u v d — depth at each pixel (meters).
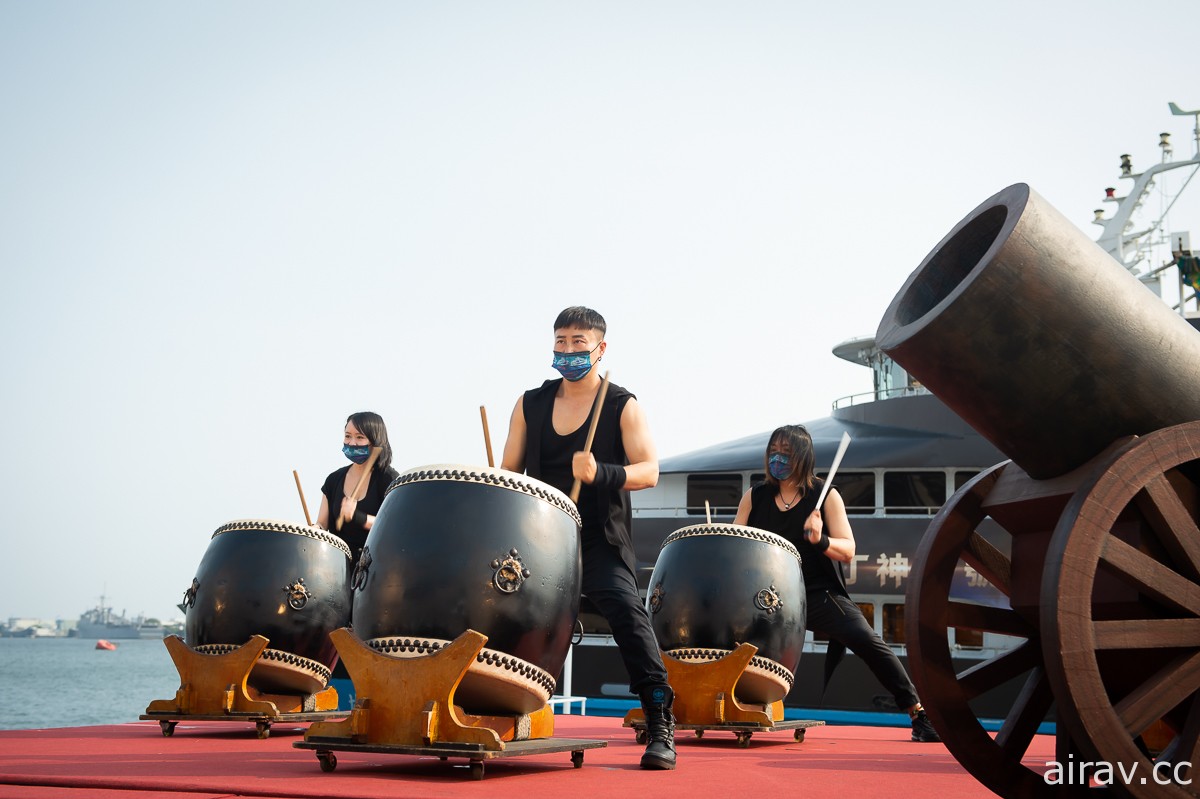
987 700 15.79
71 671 129.75
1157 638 3.10
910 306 3.60
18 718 48.25
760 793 3.66
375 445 7.59
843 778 4.29
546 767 4.41
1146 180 20.95
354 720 3.98
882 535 16.44
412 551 4.07
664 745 4.56
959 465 16.77
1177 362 3.31
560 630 4.27
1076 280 3.22
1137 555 3.13
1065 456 3.42
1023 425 3.37
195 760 4.44
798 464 7.38
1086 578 3.07
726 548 6.59
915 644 3.69
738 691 6.51
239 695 6.02
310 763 4.37
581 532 4.83
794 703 16.47
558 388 5.14
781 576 6.60
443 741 3.89
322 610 6.36
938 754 5.79
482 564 4.05
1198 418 3.34
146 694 78.06
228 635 6.17
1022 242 3.19
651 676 4.66
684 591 6.52
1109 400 3.31
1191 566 3.20
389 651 4.04
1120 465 3.15
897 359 3.43
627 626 4.73
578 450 4.96
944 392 3.41
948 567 3.75
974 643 15.93
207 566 6.31
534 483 4.28
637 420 5.02
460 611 4.02
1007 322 3.21
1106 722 3.01
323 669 6.41
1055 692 3.08
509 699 4.20
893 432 17.95
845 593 7.44
